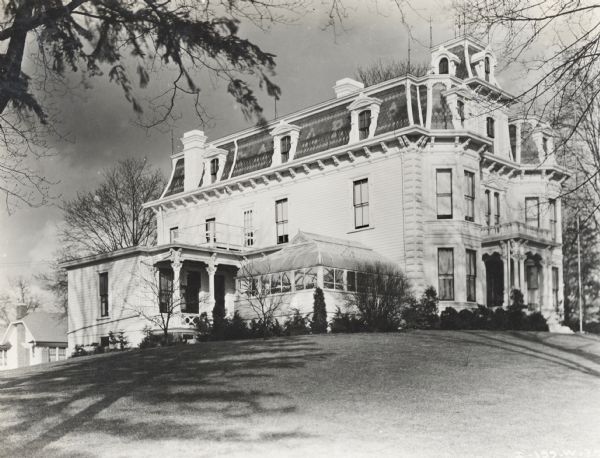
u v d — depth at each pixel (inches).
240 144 1588.3
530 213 1425.9
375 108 1293.1
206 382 588.4
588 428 431.8
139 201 2091.5
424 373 614.2
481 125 1348.4
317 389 549.6
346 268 1169.4
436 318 1125.7
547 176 1433.3
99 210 2070.6
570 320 1481.3
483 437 410.3
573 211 1493.6
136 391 562.6
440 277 1224.8
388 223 1250.0
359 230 1296.8
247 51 466.6
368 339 851.4
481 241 1282.0
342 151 1311.5
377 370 626.8
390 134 1231.5
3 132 501.0
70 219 2050.9
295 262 1185.4
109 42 467.8
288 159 1435.8
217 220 1578.5
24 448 402.9
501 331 1048.2
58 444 408.5
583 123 669.3
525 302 1277.1
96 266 1485.0
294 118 1482.5
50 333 2124.8
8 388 621.0
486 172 1358.3
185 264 1441.9
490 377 599.8
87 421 465.7
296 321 1077.8
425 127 1230.9
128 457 374.6
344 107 1385.3
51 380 656.4
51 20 446.6
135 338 1363.2
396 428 430.6
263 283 1199.6
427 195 1233.4
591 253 1625.2
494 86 1325.0
